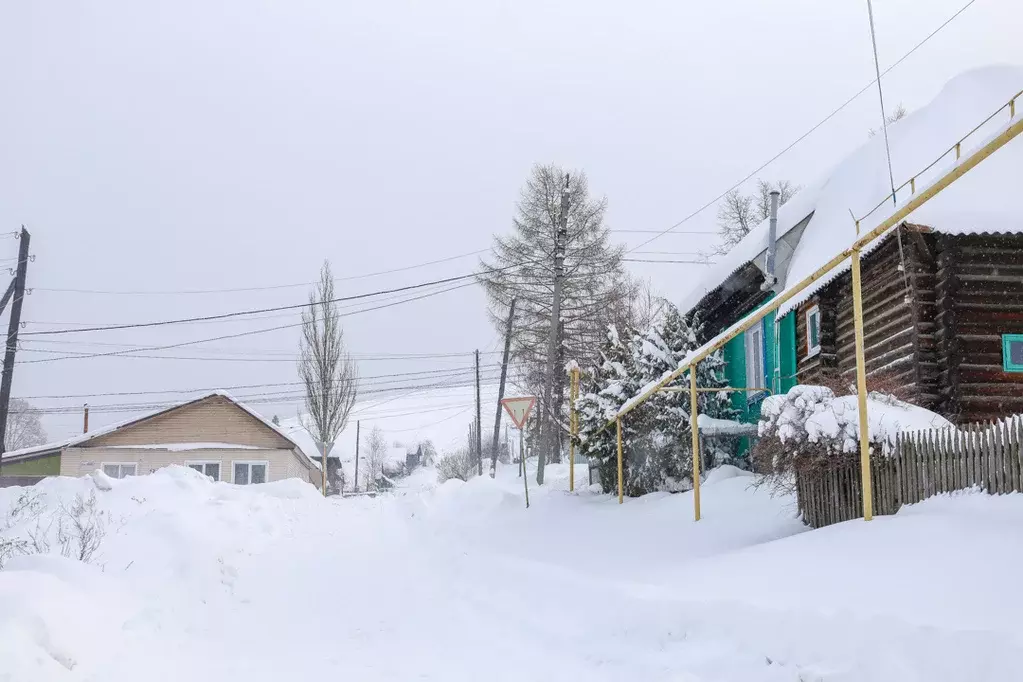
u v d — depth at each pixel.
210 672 7.34
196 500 15.30
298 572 12.08
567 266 40.03
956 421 13.02
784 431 11.22
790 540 9.58
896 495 9.80
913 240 13.75
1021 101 15.17
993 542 7.09
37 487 14.62
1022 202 13.72
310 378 39.97
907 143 17.25
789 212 20.86
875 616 5.87
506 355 43.03
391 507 18.23
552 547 13.47
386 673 7.32
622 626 7.97
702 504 14.73
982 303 13.43
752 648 6.50
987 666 5.00
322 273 40.81
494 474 43.06
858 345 9.28
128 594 9.06
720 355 21.09
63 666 6.51
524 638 8.38
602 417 19.97
